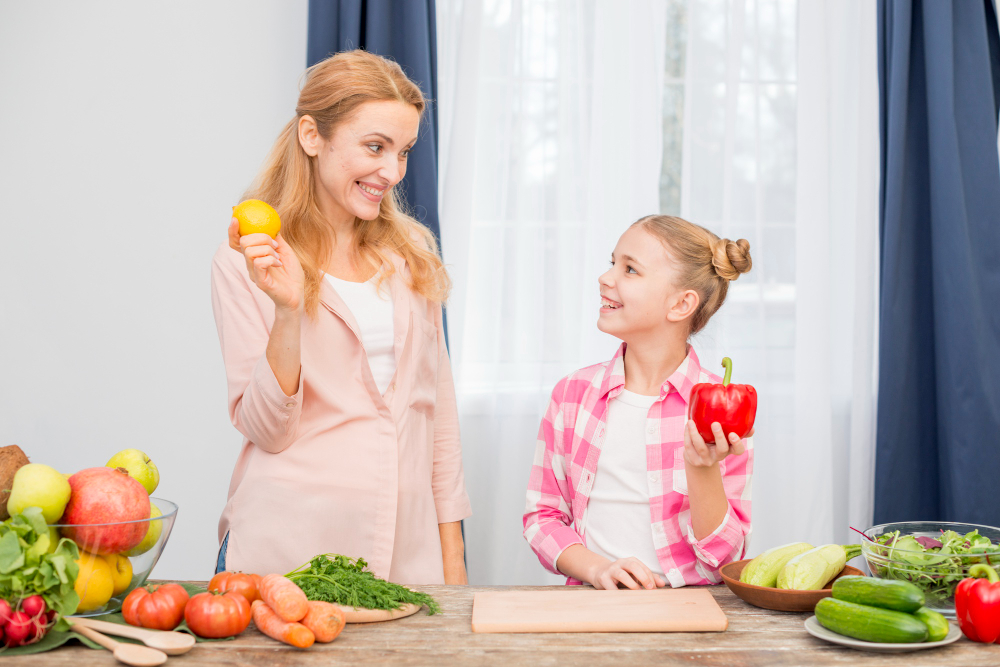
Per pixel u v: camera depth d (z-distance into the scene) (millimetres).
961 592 849
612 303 1348
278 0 2312
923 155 2242
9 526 809
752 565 1018
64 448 2303
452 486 1399
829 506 2266
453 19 2262
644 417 1338
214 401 2330
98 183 2293
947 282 2156
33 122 2275
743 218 2328
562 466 1396
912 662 793
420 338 1294
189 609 852
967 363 2137
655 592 1007
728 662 801
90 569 861
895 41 2178
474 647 842
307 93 1189
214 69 2305
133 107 2293
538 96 2277
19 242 2283
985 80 2188
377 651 828
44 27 2271
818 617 861
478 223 2295
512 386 2283
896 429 2225
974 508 2129
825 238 2266
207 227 2318
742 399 992
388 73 1169
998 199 2180
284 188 1264
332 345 1208
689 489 1140
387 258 1296
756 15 2299
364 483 1190
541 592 1019
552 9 2277
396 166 1171
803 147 2279
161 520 916
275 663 794
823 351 2264
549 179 2262
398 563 1227
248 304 1189
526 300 2289
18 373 2289
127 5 2285
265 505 1170
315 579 936
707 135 2320
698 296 1320
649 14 2256
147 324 2312
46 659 790
